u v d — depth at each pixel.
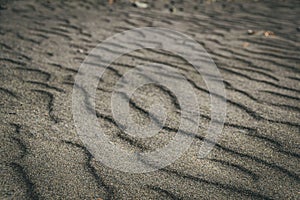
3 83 2.47
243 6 5.19
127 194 1.50
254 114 2.21
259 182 1.60
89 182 1.56
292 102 2.39
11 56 2.98
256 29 4.05
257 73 2.85
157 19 4.36
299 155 1.81
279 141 1.93
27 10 4.54
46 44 3.34
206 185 1.57
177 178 1.61
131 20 4.27
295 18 4.58
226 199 1.49
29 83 2.50
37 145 1.80
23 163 1.65
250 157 1.79
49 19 4.18
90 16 4.39
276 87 2.61
